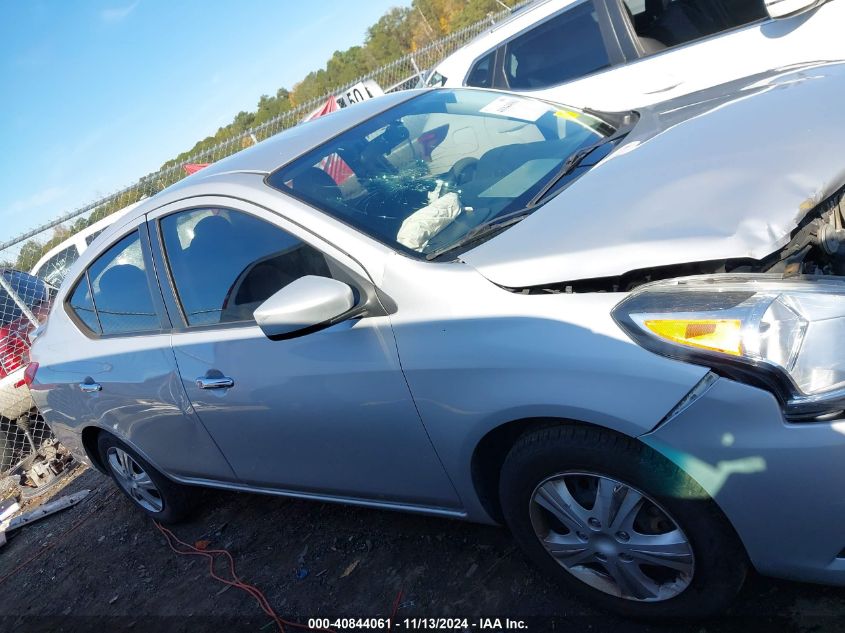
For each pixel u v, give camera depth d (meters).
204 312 2.85
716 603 1.91
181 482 3.61
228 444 2.99
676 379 1.69
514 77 6.13
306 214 2.47
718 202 1.87
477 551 2.70
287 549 3.27
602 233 1.96
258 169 2.78
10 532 4.93
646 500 1.89
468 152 2.86
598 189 2.19
